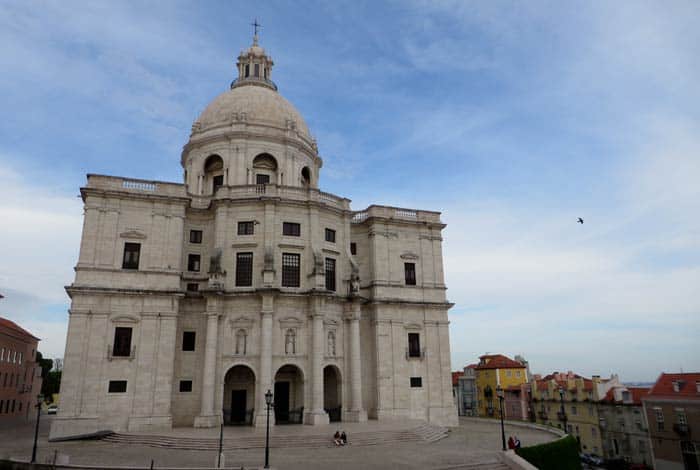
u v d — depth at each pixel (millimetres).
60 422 42406
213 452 35750
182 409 47781
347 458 33750
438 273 60188
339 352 52000
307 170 65125
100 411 43719
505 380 98375
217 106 63969
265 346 47375
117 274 47094
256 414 45906
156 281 48125
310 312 50156
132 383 45156
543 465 36469
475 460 33406
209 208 53062
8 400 76062
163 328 47094
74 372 43719
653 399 69250
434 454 35625
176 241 49625
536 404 90062
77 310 45031
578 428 81625
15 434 50375
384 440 41125
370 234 58625
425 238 60750
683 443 65062
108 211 48125
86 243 46750
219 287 48344
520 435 47969
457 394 111875
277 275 50250
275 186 52469
